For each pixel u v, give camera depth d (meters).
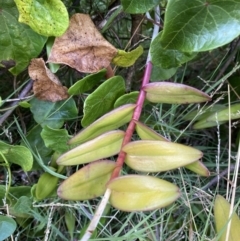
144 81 0.30
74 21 0.29
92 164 0.26
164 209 0.36
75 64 0.29
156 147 0.26
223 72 0.43
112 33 0.39
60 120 0.35
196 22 0.26
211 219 0.36
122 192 0.25
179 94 0.29
